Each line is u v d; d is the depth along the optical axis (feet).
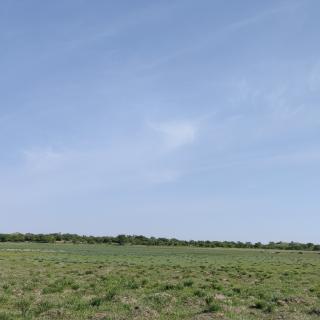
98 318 65.16
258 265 202.69
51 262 188.03
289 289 106.52
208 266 184.75
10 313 66.59
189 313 69.92
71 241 592.60
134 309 70.95
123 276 128.57
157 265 183.73
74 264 178.91
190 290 96.58
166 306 75.00
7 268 149.89
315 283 124.26
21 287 98.12
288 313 72.49
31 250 331.98
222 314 68.64
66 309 70.44
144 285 105.29
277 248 569.64
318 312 73.56
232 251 431.84
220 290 98.94
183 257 276.82
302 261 256.93
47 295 86.89
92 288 97.86
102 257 248.11
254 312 73.00
